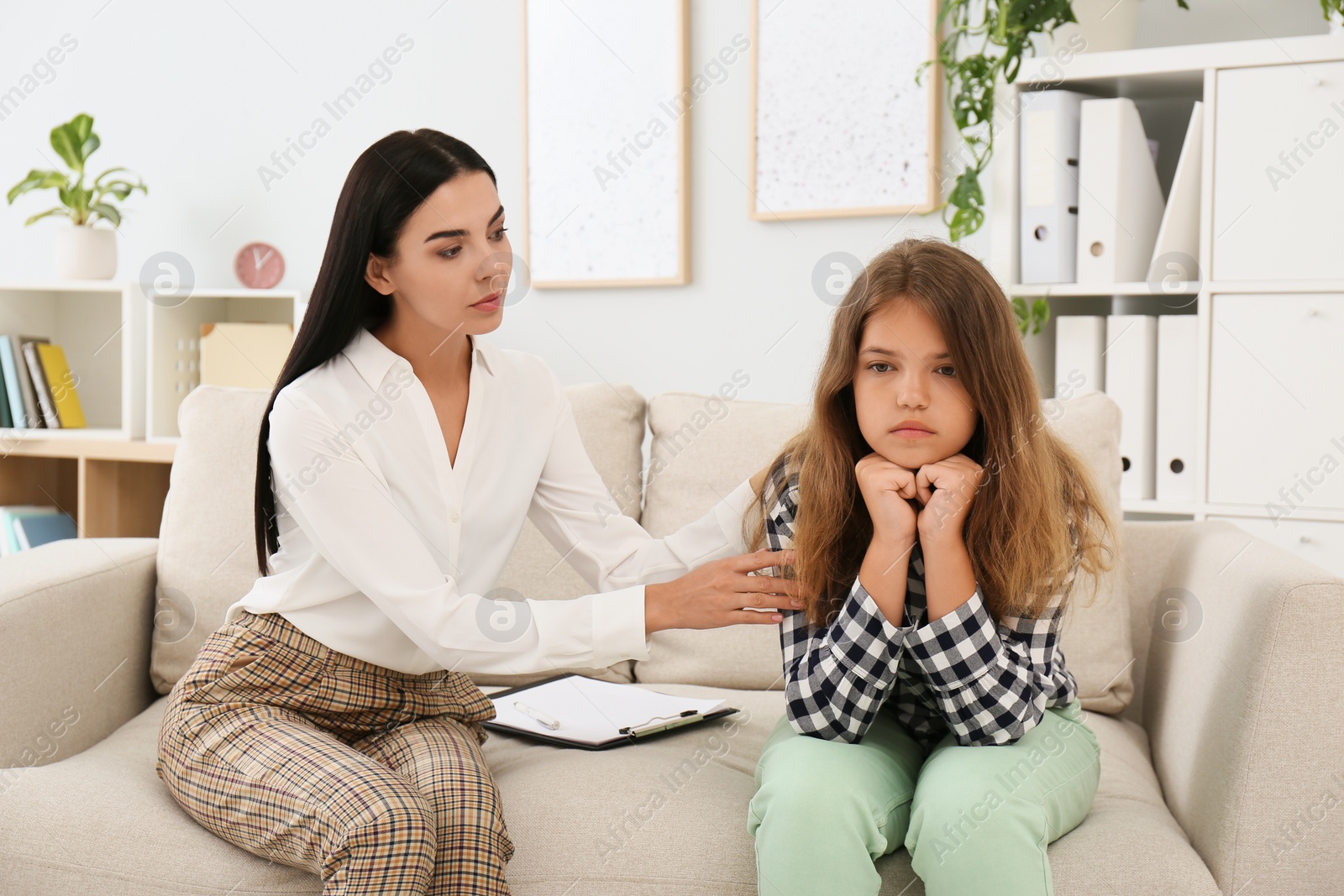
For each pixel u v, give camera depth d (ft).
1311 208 6.23
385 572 3.77
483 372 4.31
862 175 8.17
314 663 3.91
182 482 5.42
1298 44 6.19
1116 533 4.63
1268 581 3.76
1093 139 6.77
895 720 3.99
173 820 3.75
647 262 8.90
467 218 3.87
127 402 9.33
